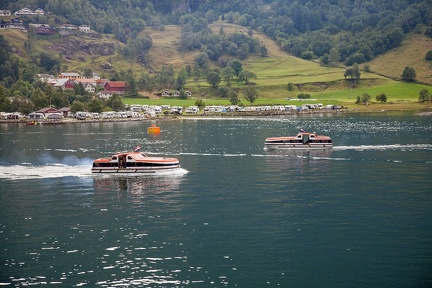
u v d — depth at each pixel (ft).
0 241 292.20
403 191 386.32
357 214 329.31
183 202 367.66
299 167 495.00
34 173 485.97
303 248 273.75
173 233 300.40
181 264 257.34
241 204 358.64
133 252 273.33
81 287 235.81
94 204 368.07
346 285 233.96
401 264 252.83
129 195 392.47
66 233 304.30
